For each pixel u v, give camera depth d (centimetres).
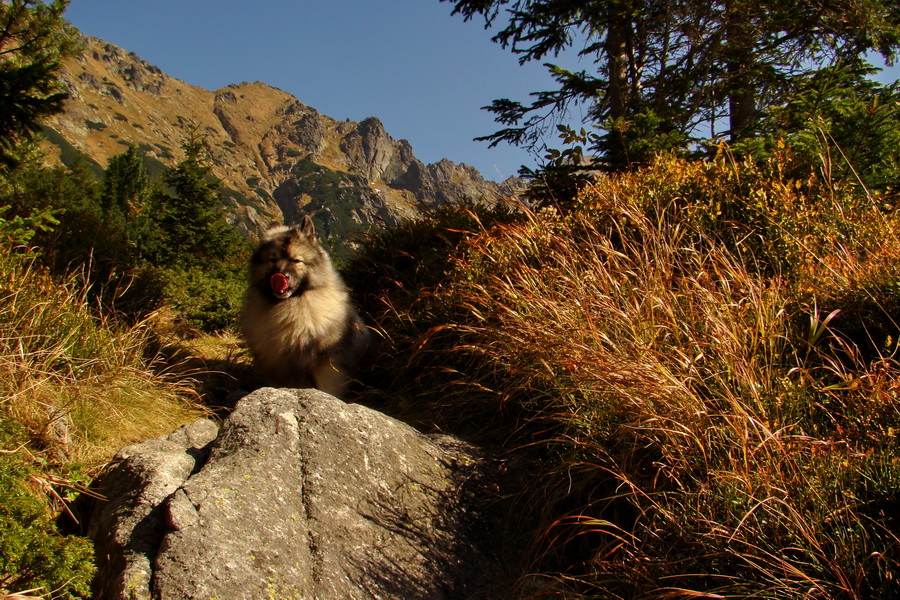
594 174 336
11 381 176
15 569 119
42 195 338
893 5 474
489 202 300
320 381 232
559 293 195
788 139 291
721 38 457
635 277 193
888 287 172
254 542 133
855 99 287
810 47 480
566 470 157
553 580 140
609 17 441
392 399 221
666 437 149
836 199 218
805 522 128
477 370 200
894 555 120
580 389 167
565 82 484
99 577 130
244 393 232
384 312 252
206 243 634
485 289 213
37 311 206
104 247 285
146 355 241
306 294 228
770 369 156
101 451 175
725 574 130
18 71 312
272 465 149
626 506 151
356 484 153
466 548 150
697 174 240
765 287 189
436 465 166
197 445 171
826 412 150
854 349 167
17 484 138
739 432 142
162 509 137
